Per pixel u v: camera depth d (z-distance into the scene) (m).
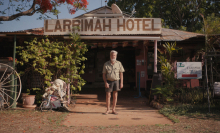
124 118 5.20
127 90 11.32
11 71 6.61
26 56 6.15
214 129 4.06
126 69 12.68
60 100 6.06
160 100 7.14
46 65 6.44
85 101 7.90
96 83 12.77
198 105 6.36
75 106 6.96
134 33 7.00
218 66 8.38
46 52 6.36
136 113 5.88
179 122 4.68
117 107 6.99
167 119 5.07
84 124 4.56
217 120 4.79
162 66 7.14
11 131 3.91
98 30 6.99
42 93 6.73
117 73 5.64
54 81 6.14
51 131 3.96
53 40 7.09
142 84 10.35
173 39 8.77
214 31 7.63
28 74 7.29
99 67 12.85
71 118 5.16
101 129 4.13
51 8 9.52
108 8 11.88
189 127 4.21
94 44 7.86
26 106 6.26
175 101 7.03
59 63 6.34
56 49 6.37
